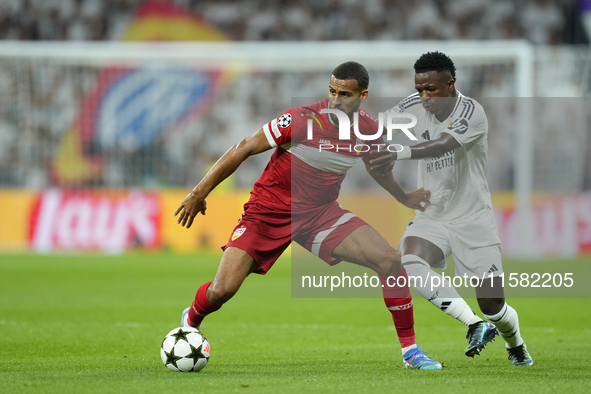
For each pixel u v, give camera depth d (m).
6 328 25.33
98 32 93.38
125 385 13.83
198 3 94.44
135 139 79.50
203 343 16.00
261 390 13.34
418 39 92.12
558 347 21.25
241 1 94.81
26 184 77.44
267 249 16.48
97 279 44.66
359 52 59.31
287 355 19.75
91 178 78.62
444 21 92.06
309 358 19.05
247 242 16.34
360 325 27.94
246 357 19.31
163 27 93.94
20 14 92.69
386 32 92.81
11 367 16.95
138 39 93.81
